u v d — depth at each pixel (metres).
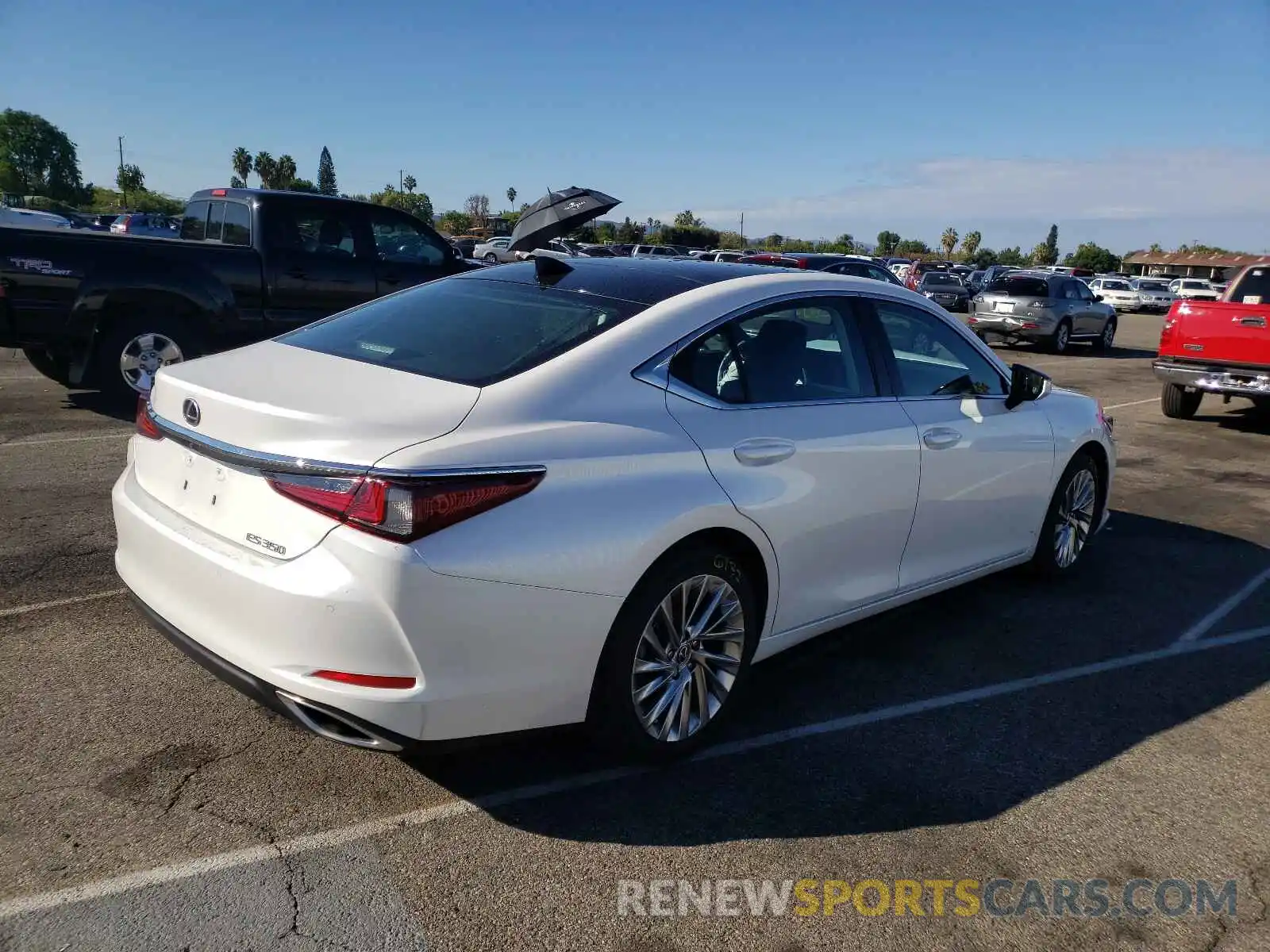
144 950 2.40
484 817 3.04
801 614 3.79
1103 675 4.33
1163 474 8.67
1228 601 5.34
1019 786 3.39
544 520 2.82
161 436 3.27
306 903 2.61
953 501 4.39
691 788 3.27
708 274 3.88
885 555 4.12
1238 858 3.05
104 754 3.25
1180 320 11.07
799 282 3.94
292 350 3.49
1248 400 13.71
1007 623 4.90
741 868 2.87
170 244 8.62
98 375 8.59
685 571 3.21
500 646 2.78
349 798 3.09
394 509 2.60
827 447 3.68
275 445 2.76
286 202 9.29
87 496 6.06
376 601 2.59
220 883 2.67
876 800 3.26
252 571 2.72
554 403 3.04
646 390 3.25
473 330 3.45
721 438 3.35
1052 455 5.04
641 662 3.19
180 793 3.06
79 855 2.74
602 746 3.24
